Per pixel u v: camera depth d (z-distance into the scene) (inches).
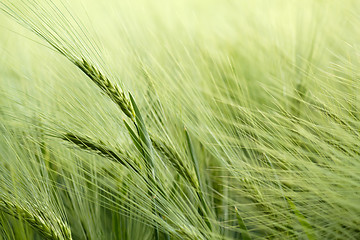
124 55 43.0
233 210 40.6
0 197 36.4
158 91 40.6
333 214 37.3
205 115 40.8
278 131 40.5
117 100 37.0
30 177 37.4
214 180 42.8
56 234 36.4
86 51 37.2
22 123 39.7
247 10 67.6
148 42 49.9
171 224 39.0
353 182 36.8
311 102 44.2
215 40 60.1
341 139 38.7
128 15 51.0
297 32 52.3
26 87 42.8
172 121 40.9
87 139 37.9
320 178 38.1
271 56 50.5
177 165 38.4
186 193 41.5
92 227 39.8
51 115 38.9
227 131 40.6
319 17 51.6
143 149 37.2
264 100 47.4
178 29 59.2
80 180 40.5
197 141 43.4
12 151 38.0
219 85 46.4
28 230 37.9
